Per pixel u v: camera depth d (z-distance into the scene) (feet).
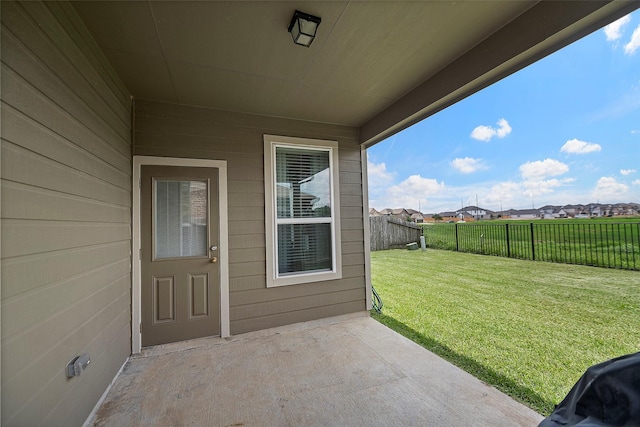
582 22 4.85
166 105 9.50
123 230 7.95
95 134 6.17
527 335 9.19
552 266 18.43
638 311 10.67
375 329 10.45
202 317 9.52
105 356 6.45
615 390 2.84
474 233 25.63
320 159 12.06
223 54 6.98
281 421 5.54
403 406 5.93
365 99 9.75
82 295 5.36
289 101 9.75
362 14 5.67
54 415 4.32
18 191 3.67
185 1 5.20
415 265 21.47
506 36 6.08
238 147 10.40
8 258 3.44
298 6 5.42
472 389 6.47
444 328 10.14
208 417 5.67
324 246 11.90
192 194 9.66
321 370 7.48
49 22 4.50
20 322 3.63
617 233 16.57
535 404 5.83
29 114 3.95
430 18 5.85
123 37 6.17
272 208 10.74
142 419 5.61
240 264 10.12
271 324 10.46
